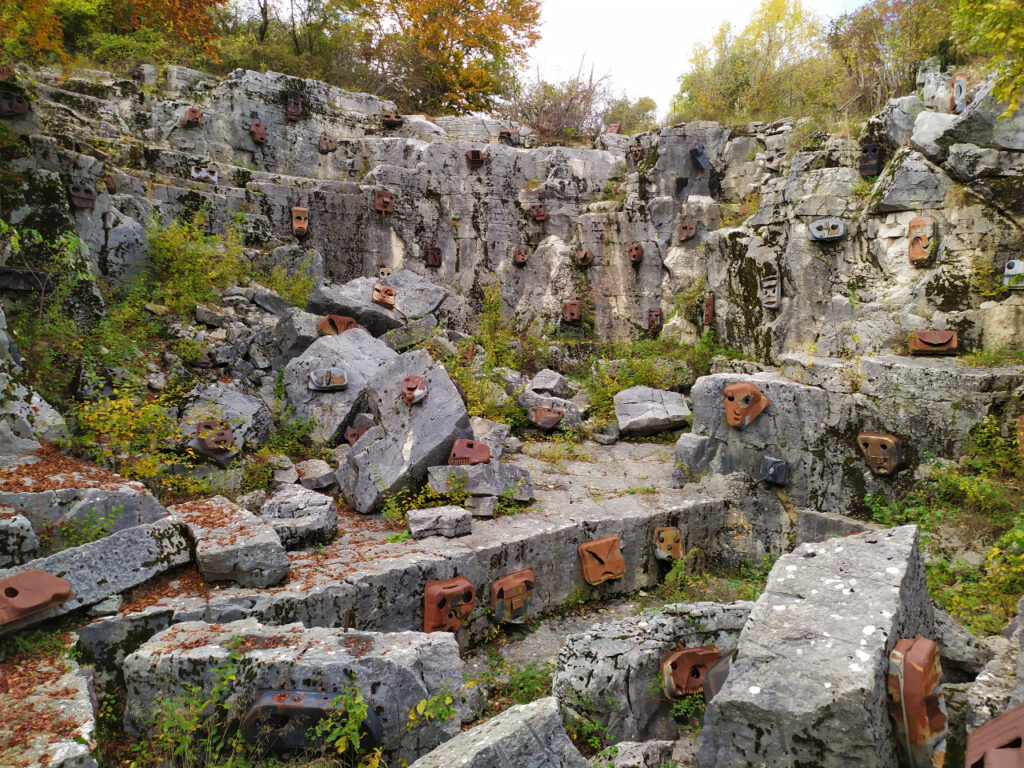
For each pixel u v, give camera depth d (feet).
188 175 39.93
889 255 31.35
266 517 21.40
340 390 30.17
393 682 13.16
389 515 23.47
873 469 25.22
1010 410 23.11
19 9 28.96
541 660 20.62
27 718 11.27
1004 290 27.32
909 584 12.63
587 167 50.57
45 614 14.06
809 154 35.70
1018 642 12.14
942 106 31.12
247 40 57.26
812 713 10.07
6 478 17.01
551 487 28.45
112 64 48.60
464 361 39.37
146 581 16.56
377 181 45.96
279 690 12.67
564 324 48.16
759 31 63.77
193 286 32.71
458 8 65.31
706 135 45.32
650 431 36.50
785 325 35.42
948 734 11.10
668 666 15.37
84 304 27.78
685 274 44.29
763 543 28.04
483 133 54.39
